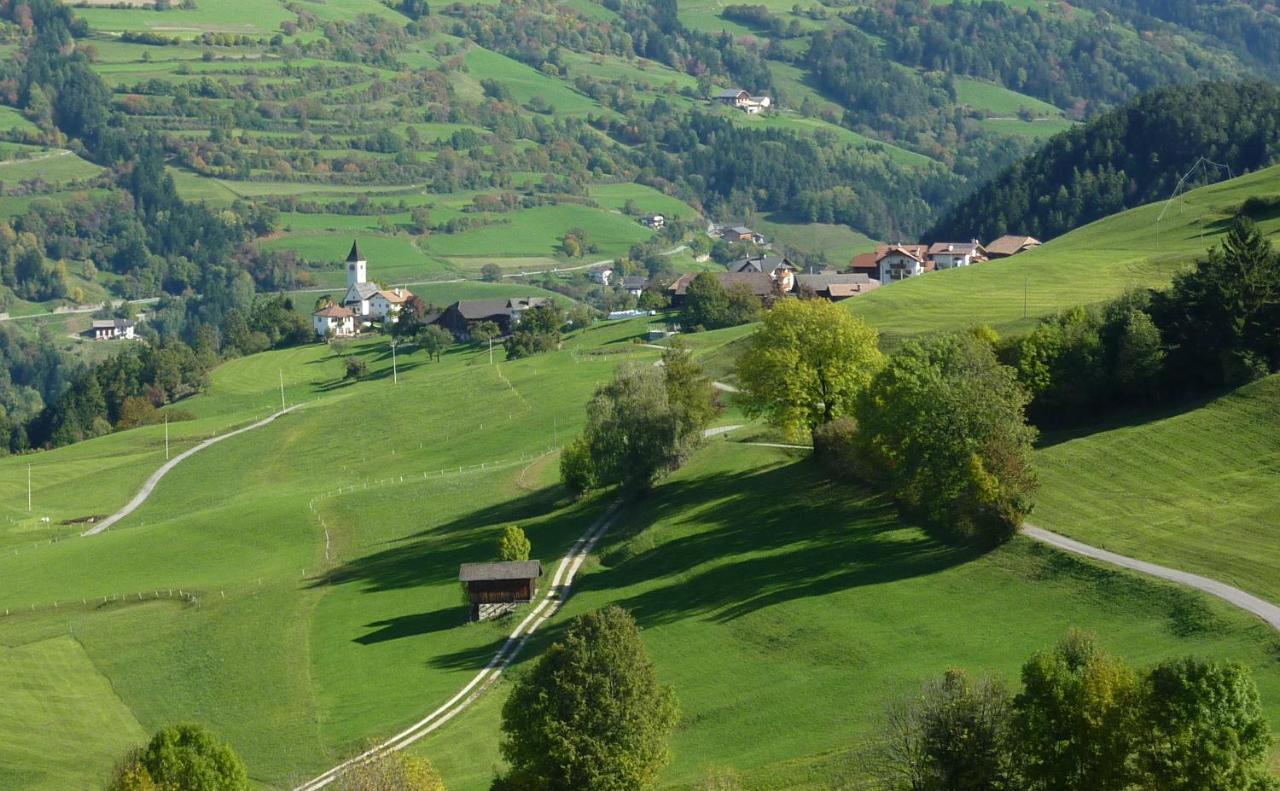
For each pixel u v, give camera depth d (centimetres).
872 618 10938
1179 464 12231
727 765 9188
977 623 10425
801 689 10169
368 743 11150
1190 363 13775
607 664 8706
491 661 12594
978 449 11844
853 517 13025
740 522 13725
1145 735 6544
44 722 12538
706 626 11700
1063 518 11688
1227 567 10231
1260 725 6562
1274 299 13575
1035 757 6762
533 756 8562
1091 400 14038
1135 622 9750
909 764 7019
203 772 8700
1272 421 12519
